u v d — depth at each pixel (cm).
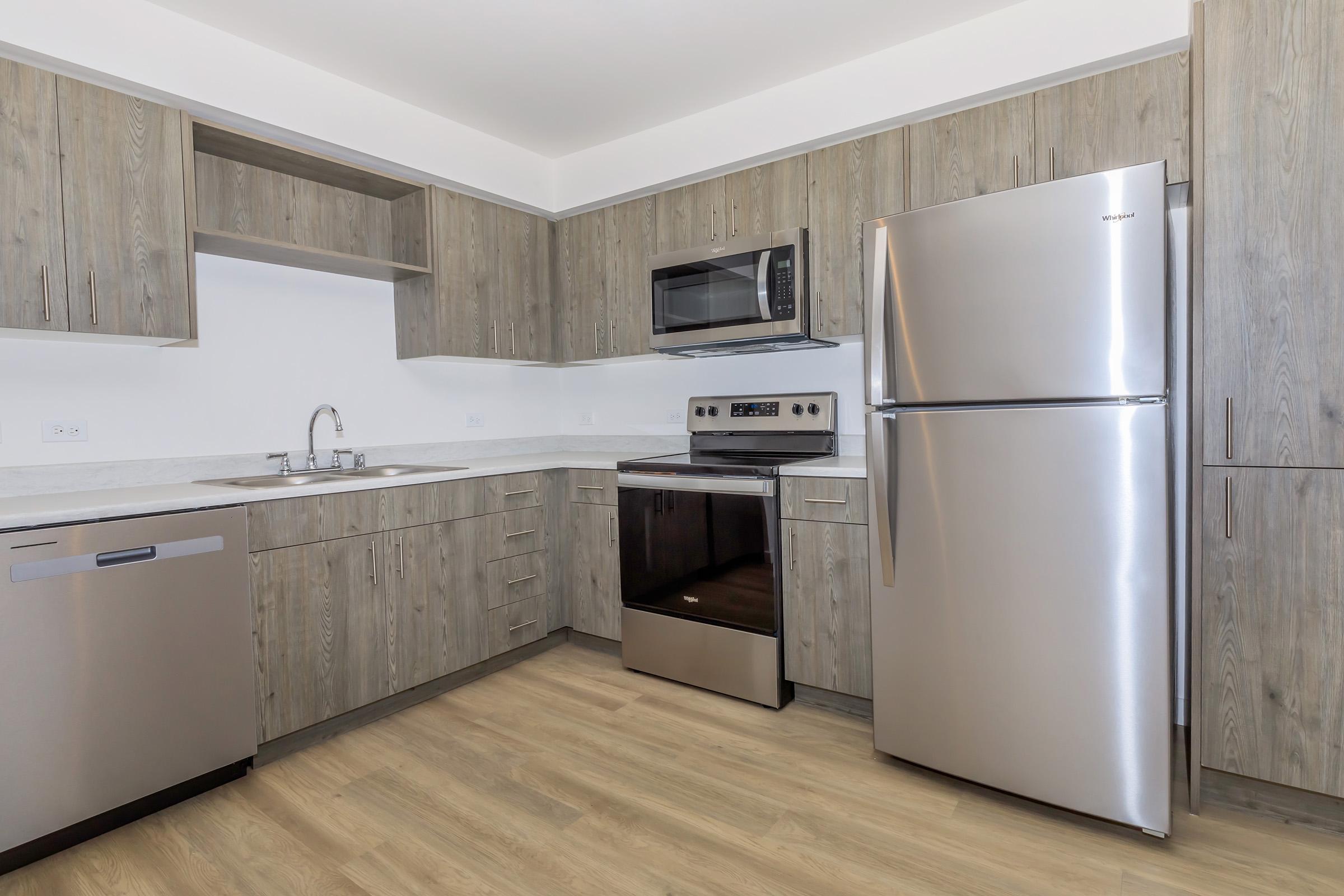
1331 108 163
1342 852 168
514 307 338
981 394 189
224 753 207
